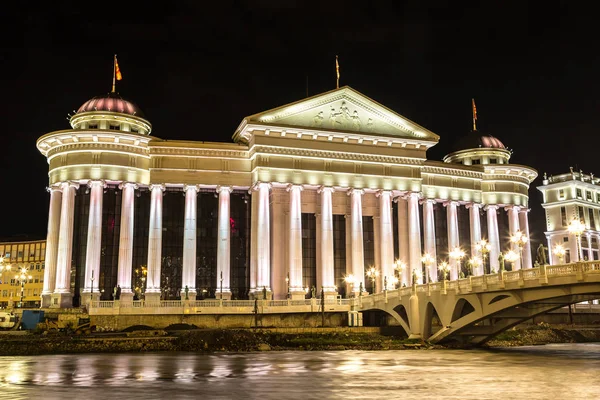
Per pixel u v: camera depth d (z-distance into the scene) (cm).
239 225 9788
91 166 8806
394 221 10562
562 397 3234
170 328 7569
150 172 9212
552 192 12675
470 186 10925
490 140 11556
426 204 10525
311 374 4338
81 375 4303
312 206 9944
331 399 3184
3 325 7962
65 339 6438
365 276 10062
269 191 9644
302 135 9606
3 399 3191
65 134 8819
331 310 8438
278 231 9538
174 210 9538
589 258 12238
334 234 10069
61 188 9000
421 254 10606
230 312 8025
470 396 3275
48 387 3672
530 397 3238
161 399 3200
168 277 9262
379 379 4031
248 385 3750
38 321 7581
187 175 9312
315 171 9606
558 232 12375
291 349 6750
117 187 9194
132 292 8762
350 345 6862
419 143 10225
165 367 4850
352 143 9869
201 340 6688
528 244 11131
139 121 9406
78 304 8806
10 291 13025
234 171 9531
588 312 9644
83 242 9000
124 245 8788
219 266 9225
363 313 8694
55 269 8906
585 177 12788
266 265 9012
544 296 4900
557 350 6562
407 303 7050
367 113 10062
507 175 11200
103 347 6397
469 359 5491
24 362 5281
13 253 13200
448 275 10450
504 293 5359
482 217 11262
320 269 9625
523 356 5778
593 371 4466
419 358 5609
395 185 10050
